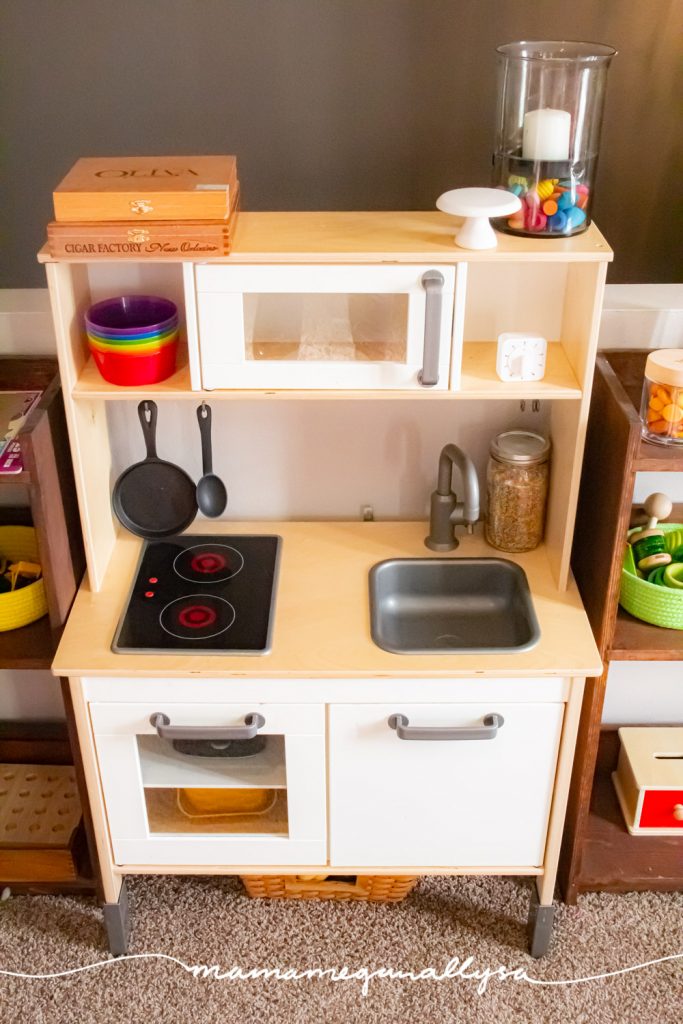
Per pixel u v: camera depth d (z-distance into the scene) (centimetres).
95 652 186
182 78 234
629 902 223
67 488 193
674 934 216
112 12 227
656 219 246
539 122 165
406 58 231
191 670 181
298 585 204
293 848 203
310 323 176
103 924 219
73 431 182
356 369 176
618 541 181
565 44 191
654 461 174
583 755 203
